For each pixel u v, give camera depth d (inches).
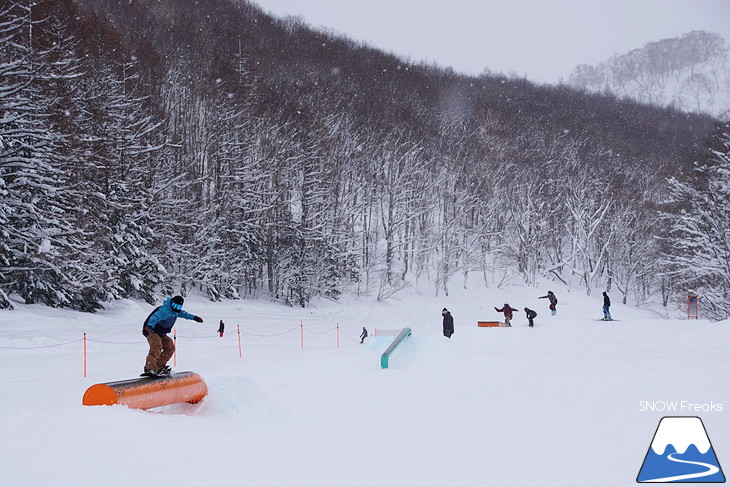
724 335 799.1
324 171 2260.1
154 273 1608.0
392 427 303.3
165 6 3361.2
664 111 5305.1
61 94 1403.8
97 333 1096.2
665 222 2369.6
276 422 311.6
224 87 2491.4
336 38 4456.2
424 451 253.1
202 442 262.7
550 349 765.3
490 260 2733.8
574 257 2856.8
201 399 336.5
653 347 754.2
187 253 1749.5
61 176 1341.0
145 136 1855.3
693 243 1535.4
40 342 934.4
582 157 3366.1
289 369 569.0
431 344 599.5
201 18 3494.1
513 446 260.2
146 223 1610.5
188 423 287.7
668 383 420.2
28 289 1285.7
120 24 2608.3
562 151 3388.3
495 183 2812.5
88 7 2445.9
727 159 1550.2
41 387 514.6
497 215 2817.4
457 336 904.3
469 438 276.7
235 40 3324.3
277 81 2992.1
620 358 608.1
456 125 3476.9
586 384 428.8
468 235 2810.0
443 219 2699.3
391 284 2326.5
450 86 4352.9
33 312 1191.6
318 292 2164.1
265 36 3762.3
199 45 2999.5
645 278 2620.6
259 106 2500.0
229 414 319.3
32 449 229.9
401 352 591.5
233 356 793.6
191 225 1765.5
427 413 338.3
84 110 1510.8
